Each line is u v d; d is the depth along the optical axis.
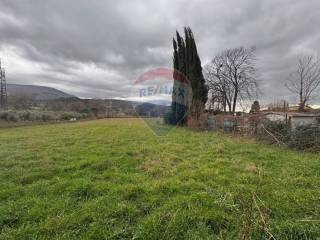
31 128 21.41
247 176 5.30
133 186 4.63
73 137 13.38
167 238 2.96
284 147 9.84
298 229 3.05
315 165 6.45
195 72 20.45
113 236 3.02
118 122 30.05
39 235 3.06
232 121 15.72
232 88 37.34
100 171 6.06
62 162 6.93
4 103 40.00
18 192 4.48
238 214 3.49
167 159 7.15
